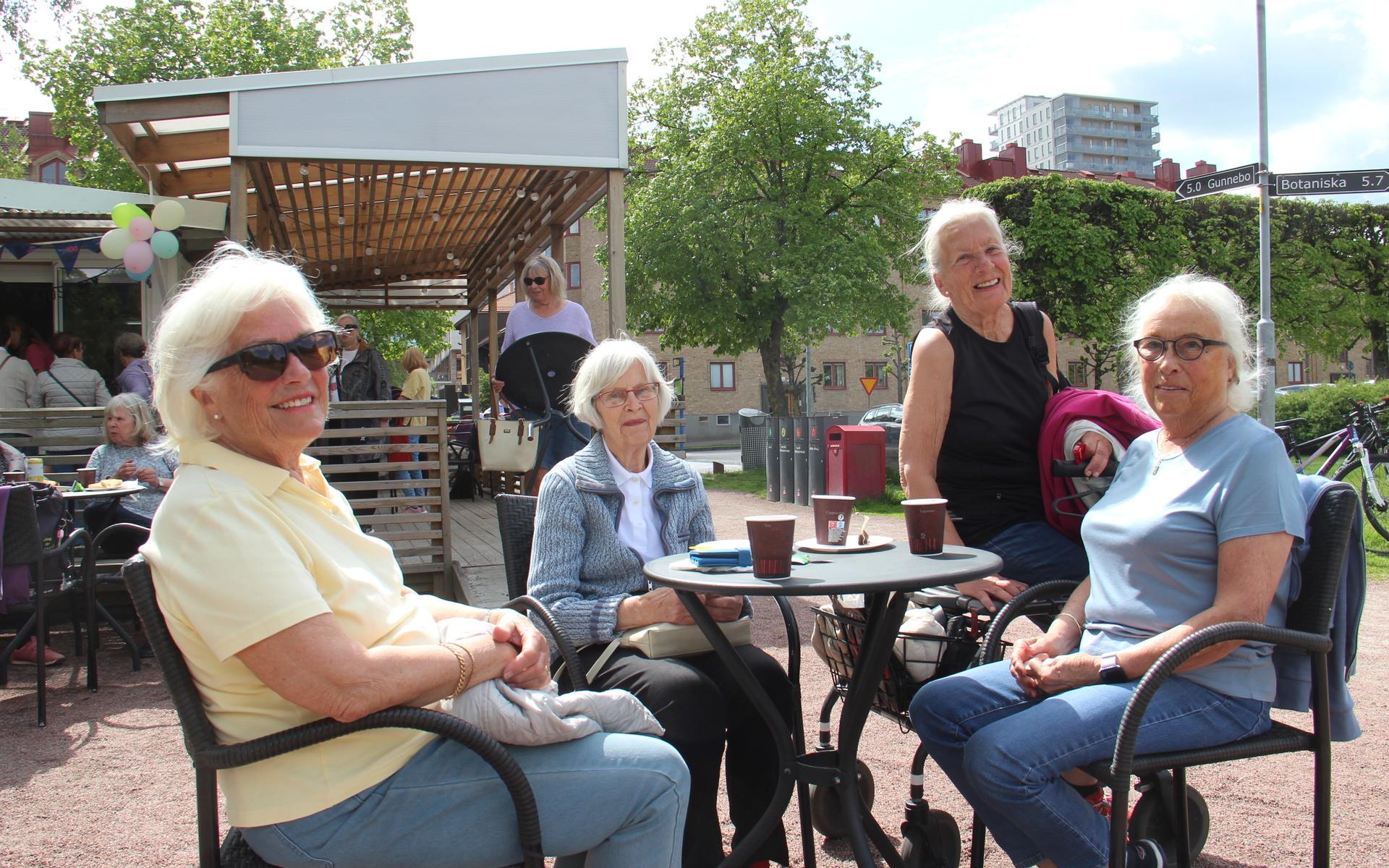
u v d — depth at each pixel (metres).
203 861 1.69
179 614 1.62
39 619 4.49
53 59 26.41
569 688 2.73
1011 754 2.12
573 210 10.09
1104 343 25.31
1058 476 3.04
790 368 30.75
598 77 8.16
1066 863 2.15
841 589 2.00
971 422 3.24
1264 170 10.52
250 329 1.74
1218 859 2.85
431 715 1.68
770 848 2.55
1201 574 2.24
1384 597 6.72
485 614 2.18
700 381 45.97
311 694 1.60
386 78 7.71
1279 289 25.92
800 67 25.86
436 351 32.66
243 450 1.79
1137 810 2.61
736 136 25.09
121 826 3.30
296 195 10.33
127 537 6.07
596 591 2.80
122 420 6.22
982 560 2.29
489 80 7.92
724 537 11.09
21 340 9.71
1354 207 26.41
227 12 27.42
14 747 4.16
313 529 1.80
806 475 15.15
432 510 6.71
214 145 8.77
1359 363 46.28
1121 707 2.14
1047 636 2.54
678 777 1.90
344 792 1.71
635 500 2.93
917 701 2.46
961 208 3.24
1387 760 3.66
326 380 1.86
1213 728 2.14
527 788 1.73
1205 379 2.32
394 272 16.17
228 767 1.59
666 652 2.57
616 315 8.30
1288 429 9.59
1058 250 24.11
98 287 10.91
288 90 7.53
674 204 25.47
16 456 5.94
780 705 2.67
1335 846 2.92
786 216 24.97
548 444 6.23
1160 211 24.98
